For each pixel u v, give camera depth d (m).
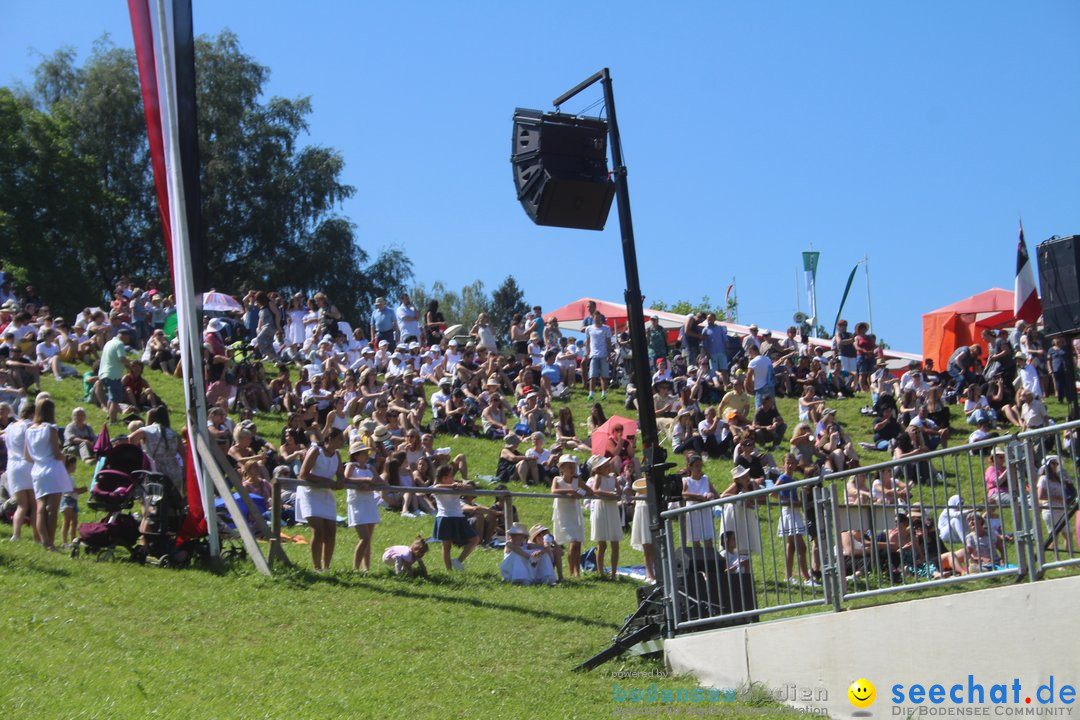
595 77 11.58
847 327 30.97
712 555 11.12
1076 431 8.72
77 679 9.12
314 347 28.92
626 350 30.69
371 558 15.59
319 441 19.94
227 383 23.59
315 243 57.91
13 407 20.72
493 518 17.81
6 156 49.72
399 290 60.09
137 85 57.06
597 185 11.59
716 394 27.69
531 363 29.66
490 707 9.48
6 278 30.72
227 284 57.09
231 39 58.41
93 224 53.19
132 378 21.56
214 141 57.56
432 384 28.80
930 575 9.35
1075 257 11.08
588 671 10.88
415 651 11.18
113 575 12.61
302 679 9.86
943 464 9.47
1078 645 8.12
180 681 9.40
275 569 13.52
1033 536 8.70
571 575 15.98
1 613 10.69
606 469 16.14
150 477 13.57
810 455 21.45
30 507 13.89
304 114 59.53
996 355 26.83
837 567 9.78
